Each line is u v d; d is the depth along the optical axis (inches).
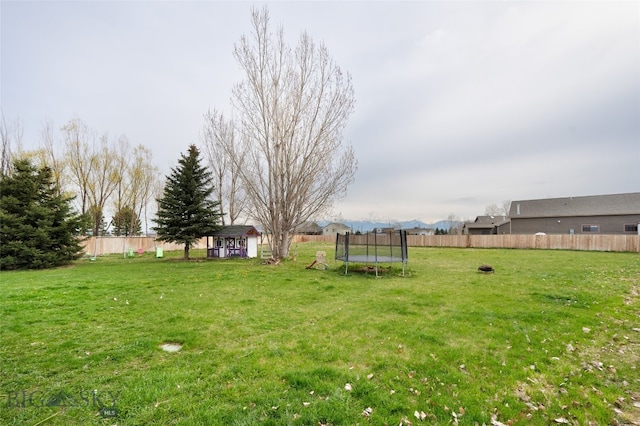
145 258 801.6
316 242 1657.2
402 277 427.5
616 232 1059.3
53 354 153.2
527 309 239.8
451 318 218.5
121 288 336.2
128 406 105.7
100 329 194.9
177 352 159.6
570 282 352.8
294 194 634.8
